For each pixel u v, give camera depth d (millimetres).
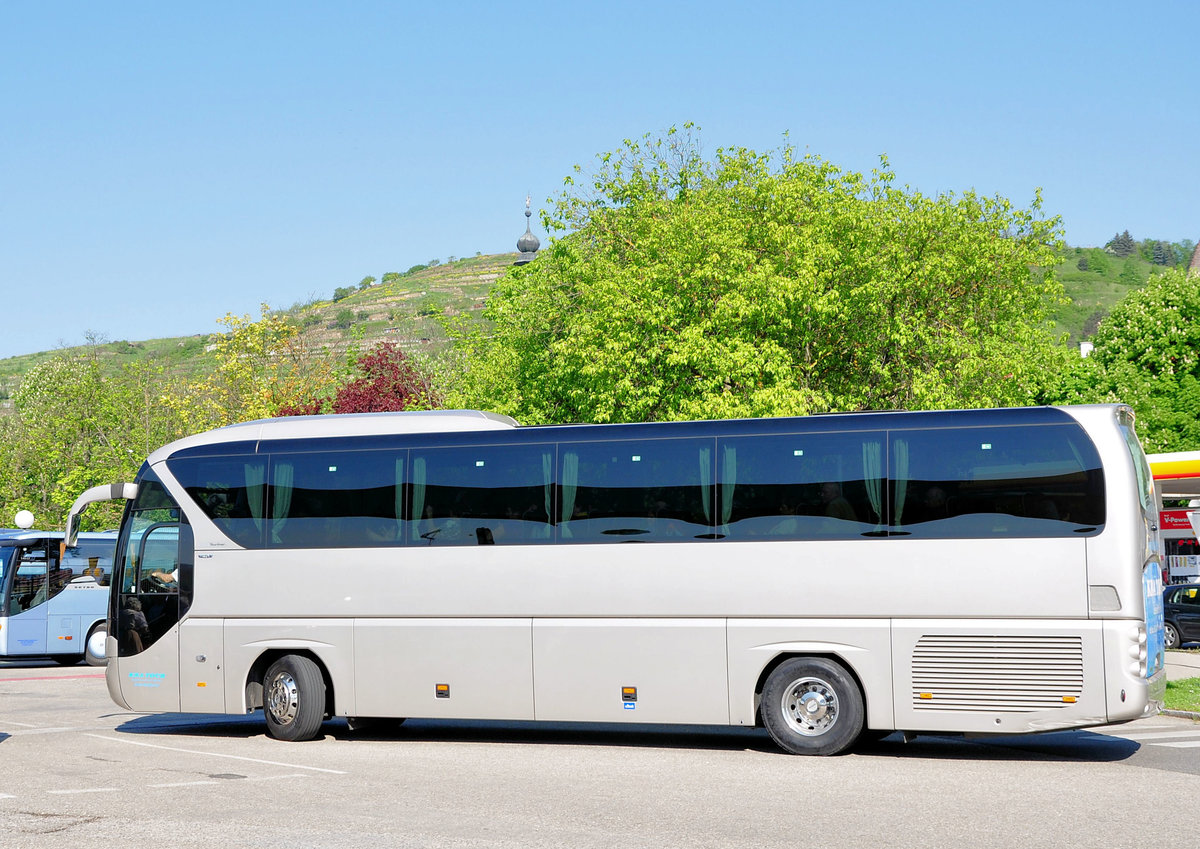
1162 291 53219
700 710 13523
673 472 13922
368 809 9977
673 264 31047
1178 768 12227
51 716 17953
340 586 15039
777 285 29750
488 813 9766
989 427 12961
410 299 164750
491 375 39094
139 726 16688
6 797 10633
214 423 50031
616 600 13883
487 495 14586
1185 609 28078
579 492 14227
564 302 37625
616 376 31359
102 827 9195
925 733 13969
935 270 32219
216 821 9438
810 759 12945
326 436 15539
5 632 28422
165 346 126750
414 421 15297
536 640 14141
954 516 12906
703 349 29344
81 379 53625
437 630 14539
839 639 13109
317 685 15055
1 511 54531
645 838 8727
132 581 16109
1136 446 13133
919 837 8734
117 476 50875
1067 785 11086
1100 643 12297
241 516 15648
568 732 16062
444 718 14461
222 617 15547
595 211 37125
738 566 13508
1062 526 12555
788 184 32812
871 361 32719
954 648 12734
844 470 13344
